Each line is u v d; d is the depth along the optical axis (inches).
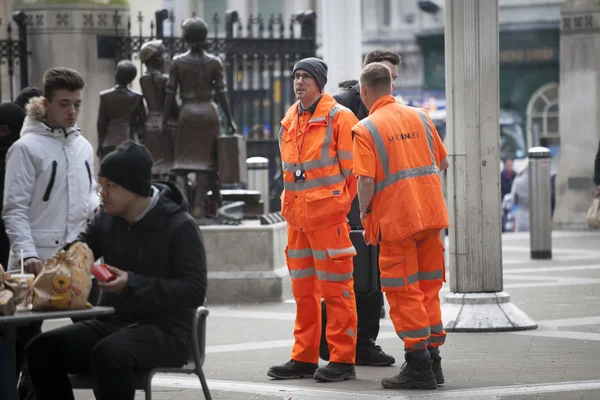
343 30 2027.6
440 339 892.0
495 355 1021.8
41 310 623.2
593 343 1075.9
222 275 1427.2
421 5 5541.3
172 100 1493.6
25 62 1915.6
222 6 5772.6
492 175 1173.7
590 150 2475.4
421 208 869.2
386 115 876.0
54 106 797.9
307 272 925.2
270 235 1429.6
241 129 2169.0
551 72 4896.7
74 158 812.6
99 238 682.8
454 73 1167.0
